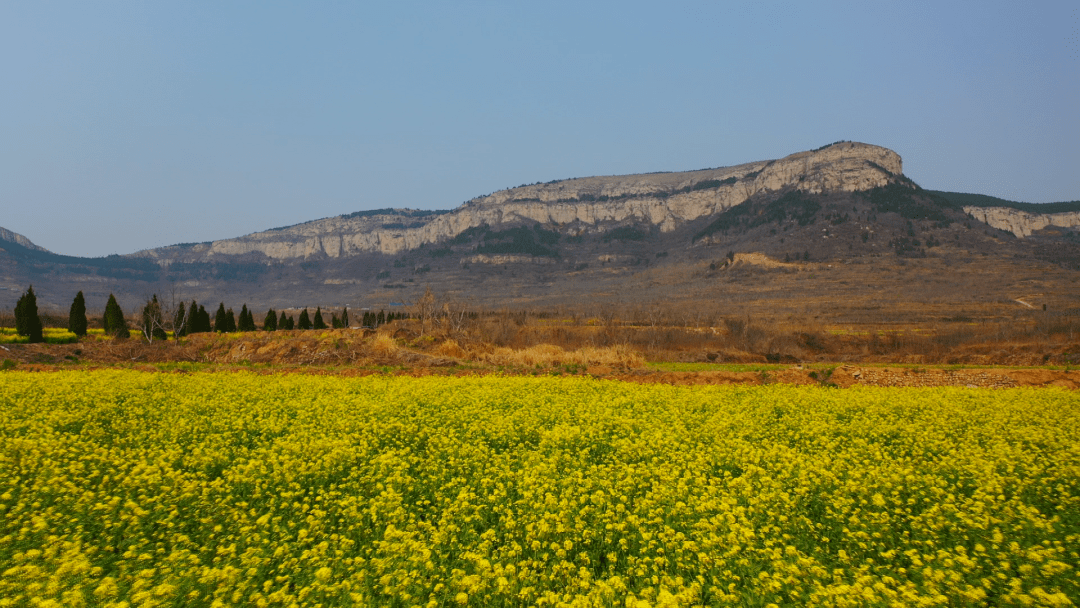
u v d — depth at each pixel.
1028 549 8.28
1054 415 19.67
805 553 8.73
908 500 10.47
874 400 22.83
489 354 48.62
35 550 7.62
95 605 6.74
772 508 9.95
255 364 41.53
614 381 30.53
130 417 17.53
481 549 8.34
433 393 23.16
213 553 8.29
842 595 7.00
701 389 26.64
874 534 9.04
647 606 6.62
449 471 12.16
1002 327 85.69
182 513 9.55
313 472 11.58
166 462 12.38
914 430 16.64
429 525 9.10
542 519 9.01
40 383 23.55
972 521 9.22
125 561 7.84
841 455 13.54
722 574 7.64
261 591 7.32
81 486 10.73
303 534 8.53
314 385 25.67
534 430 16.66
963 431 17.17
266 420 17.09
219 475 12.36
